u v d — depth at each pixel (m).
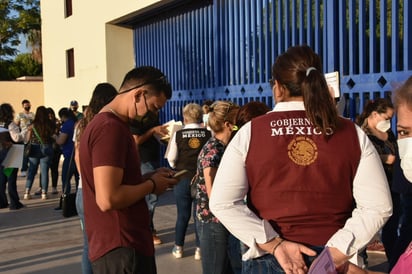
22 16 28.56
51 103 16.67
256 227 1.94
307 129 1.96
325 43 6.06
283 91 2.08
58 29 15.63
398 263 1.82
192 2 9.17
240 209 1.99
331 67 5.97
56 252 5.84
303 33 6.46
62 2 15.21
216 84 8.45
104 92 3.86
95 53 12.99
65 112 8.82
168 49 10.23
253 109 3.41
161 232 6.60
